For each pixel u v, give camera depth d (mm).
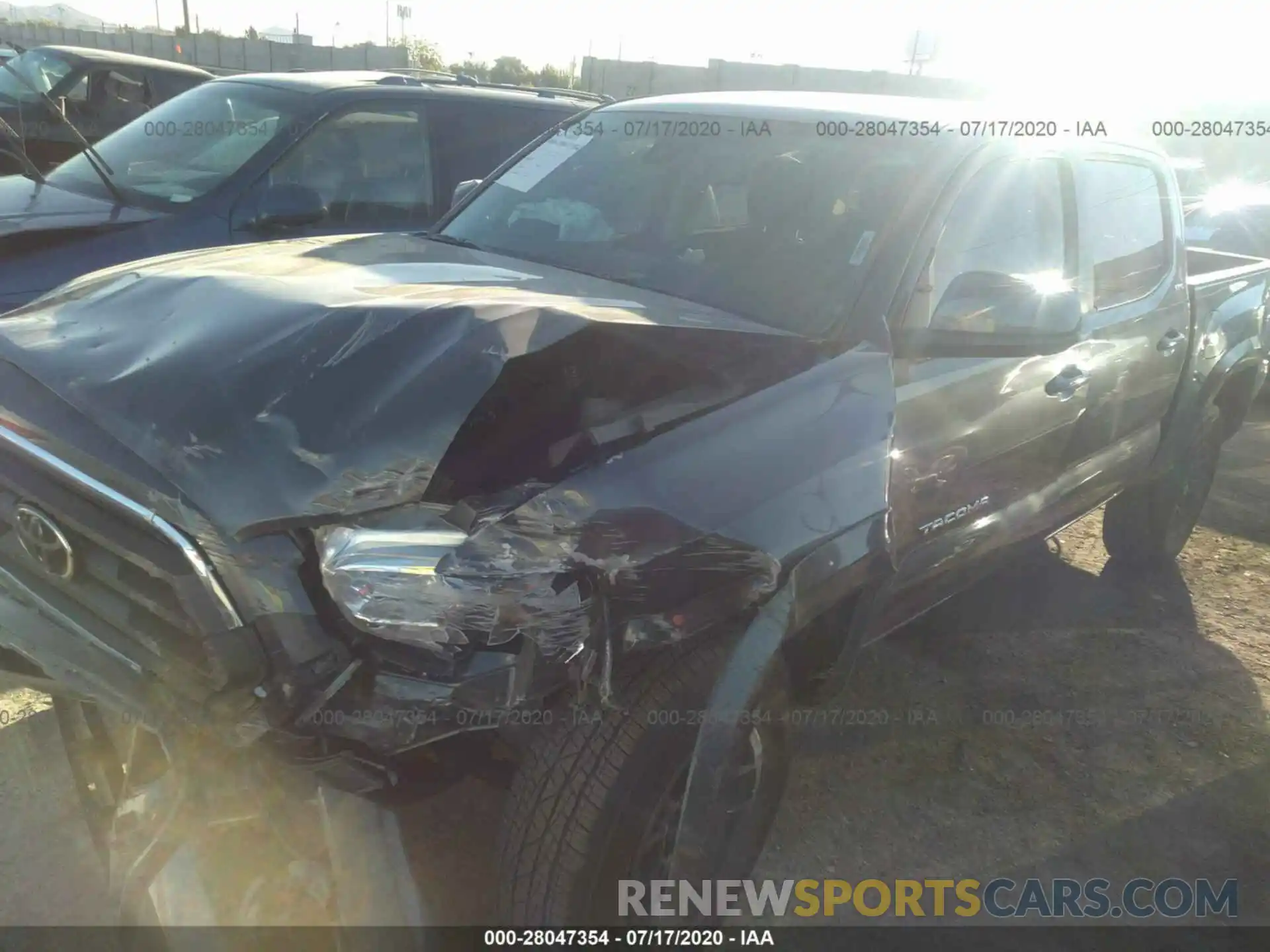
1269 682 3854
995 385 2766
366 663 1730
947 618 4125
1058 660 3863
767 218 2898
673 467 1949
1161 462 4098
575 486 1842
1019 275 3061
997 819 2945
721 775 1962
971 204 2852
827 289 2664
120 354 2119
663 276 2885
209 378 1943
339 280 2463
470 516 1755
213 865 1893
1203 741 3414
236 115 5121
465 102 5562
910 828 2875
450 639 1720
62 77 8492
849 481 2191
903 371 2506
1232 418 4688
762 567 1982
